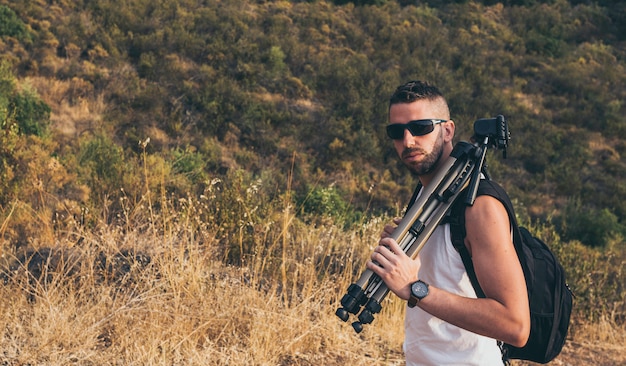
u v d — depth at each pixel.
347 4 36.16
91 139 20.36
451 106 29.02
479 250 1.89
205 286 4.85
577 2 42.44
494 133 2.05
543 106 31.33
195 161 20.81
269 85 27.28
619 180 27.00
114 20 28.94
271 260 5.91
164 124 23.34
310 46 30.69
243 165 22.77
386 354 4.97
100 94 23.91
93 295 4.59
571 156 27.48
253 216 6.71
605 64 35.44
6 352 3.85
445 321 1.90
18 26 25.95
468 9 38.91
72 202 8.18
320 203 13.20
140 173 10.00
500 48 35.31
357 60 30.17
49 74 24.48
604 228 22.14
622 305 7.23
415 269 1.90
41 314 4.28
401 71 30.72
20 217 7.21
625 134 29.53
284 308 5.01
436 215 1.94
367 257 6.35
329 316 5.10
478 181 1.94
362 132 25.02
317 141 24.78
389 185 23.08
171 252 5.04
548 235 8.78
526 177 26.03
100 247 5.20
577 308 6.87
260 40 30.23
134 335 4.14
